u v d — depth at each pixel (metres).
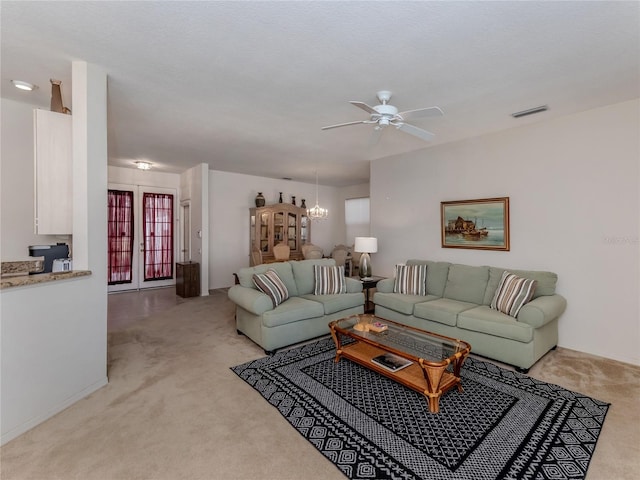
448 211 4.40
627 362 3.03
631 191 3.00
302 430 2.01
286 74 2.52
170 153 5.15
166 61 2.33
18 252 3.22
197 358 3.14
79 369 2.34
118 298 5.85
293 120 3.56
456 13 1.79
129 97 2.95
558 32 1.97
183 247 7.14
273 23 1.89
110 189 6.29
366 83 2.67
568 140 3.36
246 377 2.73
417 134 2.98
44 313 2.09
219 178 6.81
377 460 1.75
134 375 2.75
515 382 2.63
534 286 3.07
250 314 3.52
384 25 1.91
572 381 2.64
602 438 1.92
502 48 2.15
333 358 3.15
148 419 2.11
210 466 1.70
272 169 6.55
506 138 3.82
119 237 6.41
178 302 5.57
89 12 1.79
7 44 2.12
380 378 2.71
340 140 4.32
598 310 3.20
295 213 7.32
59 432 1.96
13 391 1.91
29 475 1.62
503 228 3.84
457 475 1.64
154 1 1.70
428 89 2.77
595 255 3.21
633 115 2.98
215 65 2.39
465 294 3.76
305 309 3.47
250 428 2.03
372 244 4.79
